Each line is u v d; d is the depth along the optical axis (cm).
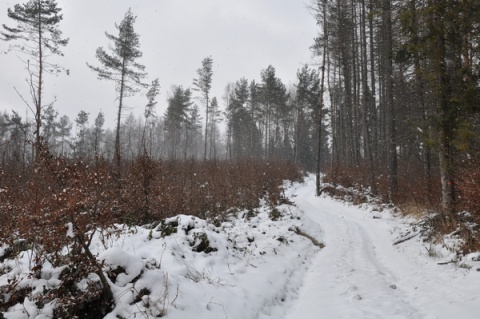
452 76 883
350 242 975
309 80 3969
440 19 859
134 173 831
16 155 919
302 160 4984
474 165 781
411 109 1866
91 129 6109
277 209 1209
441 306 483
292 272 711
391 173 1535
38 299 391
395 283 623
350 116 2656
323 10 2144
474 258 628
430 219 904
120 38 2720
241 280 572
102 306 397
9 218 525
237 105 4791
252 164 2250
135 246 617
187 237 670
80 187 416
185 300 434
